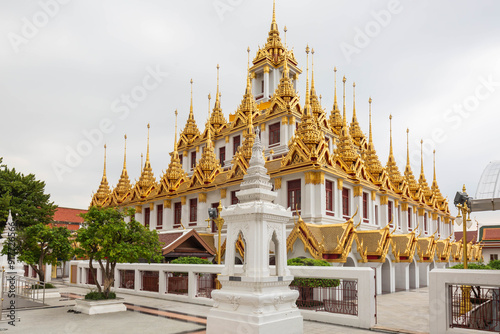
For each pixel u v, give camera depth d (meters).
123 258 19.69
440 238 60.97
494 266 33.47
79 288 33.38
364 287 16.48
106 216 20.31
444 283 14.27
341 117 55.12
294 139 34.56
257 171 14.06
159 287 25.80
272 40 52.72
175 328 15.88
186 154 55.84
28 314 19.34
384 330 15.73
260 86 52.84
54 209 47.19
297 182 33.50
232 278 13.02
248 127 41.25
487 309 15.66
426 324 17.23
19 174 46.19
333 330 15.77
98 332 15.18
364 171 39.75
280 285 13.26
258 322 12.01
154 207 47.34
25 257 24.28
